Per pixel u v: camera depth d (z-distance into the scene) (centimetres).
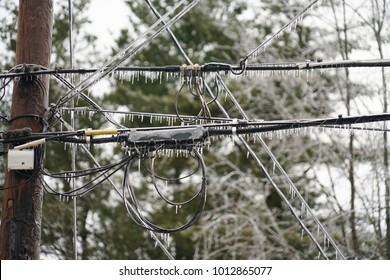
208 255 3066
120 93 3928
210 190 3441
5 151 1588
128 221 3766
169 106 3912
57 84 3541
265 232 3328
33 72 1616
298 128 1591
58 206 3600
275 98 3234
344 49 3167
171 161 3847
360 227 3012
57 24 3794
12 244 1577
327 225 3078
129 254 3759
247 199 3416
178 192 3784
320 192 3278
